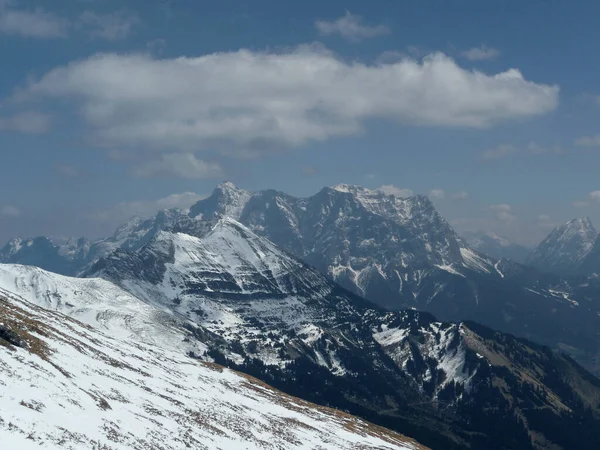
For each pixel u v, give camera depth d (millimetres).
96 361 138875
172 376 171000
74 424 86562
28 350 109375
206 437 118125
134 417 107438
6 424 75938
